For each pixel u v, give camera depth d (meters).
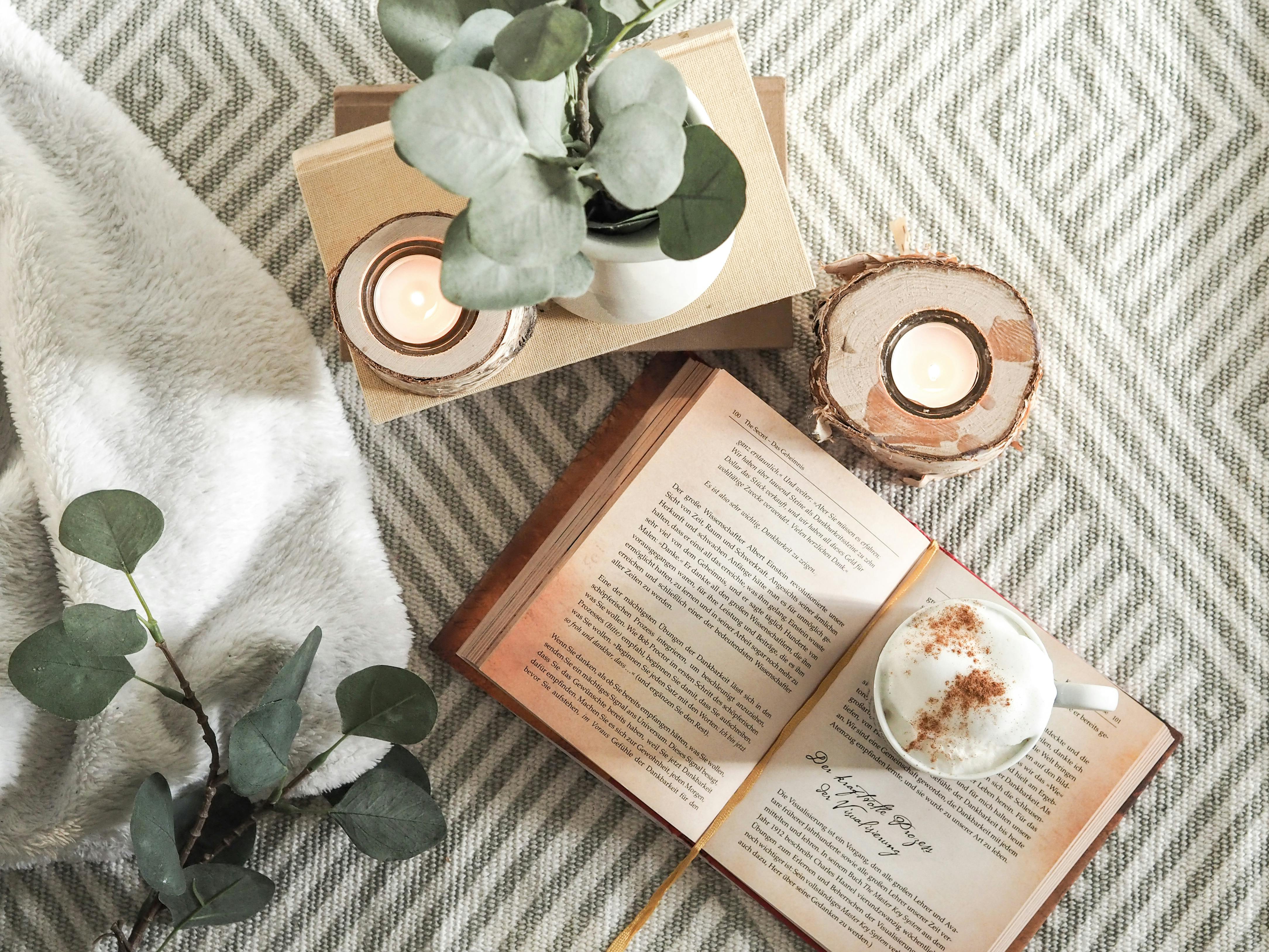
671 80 0.39
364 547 0.68
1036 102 0.73
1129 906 0.71
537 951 0.71
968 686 0.59
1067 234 0.73
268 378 0.68
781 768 0.67
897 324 0.61
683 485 0.67
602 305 0.54
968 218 0.73
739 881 0.68
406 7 0.41
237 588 0.69
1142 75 0.73
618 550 0.68
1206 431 0.72
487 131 0.34
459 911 0.71
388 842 0.60
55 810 0.66
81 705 0.55
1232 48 0.73
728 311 0.60
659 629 0.68
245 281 0.68
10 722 0.66
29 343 0.65
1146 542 0.72
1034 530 0.72
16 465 0.67
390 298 0.55
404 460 0.72
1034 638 0.62
